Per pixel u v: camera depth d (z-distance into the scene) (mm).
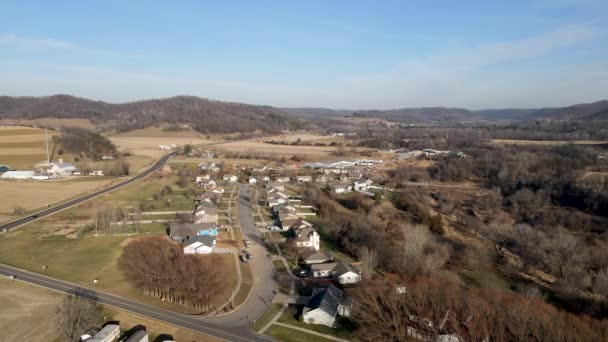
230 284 65562
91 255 76500
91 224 94562
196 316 55031
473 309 53875
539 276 75875
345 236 86688
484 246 90125
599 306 60781
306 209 117562
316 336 50594
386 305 57312
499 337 49125
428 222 100312
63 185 136125
